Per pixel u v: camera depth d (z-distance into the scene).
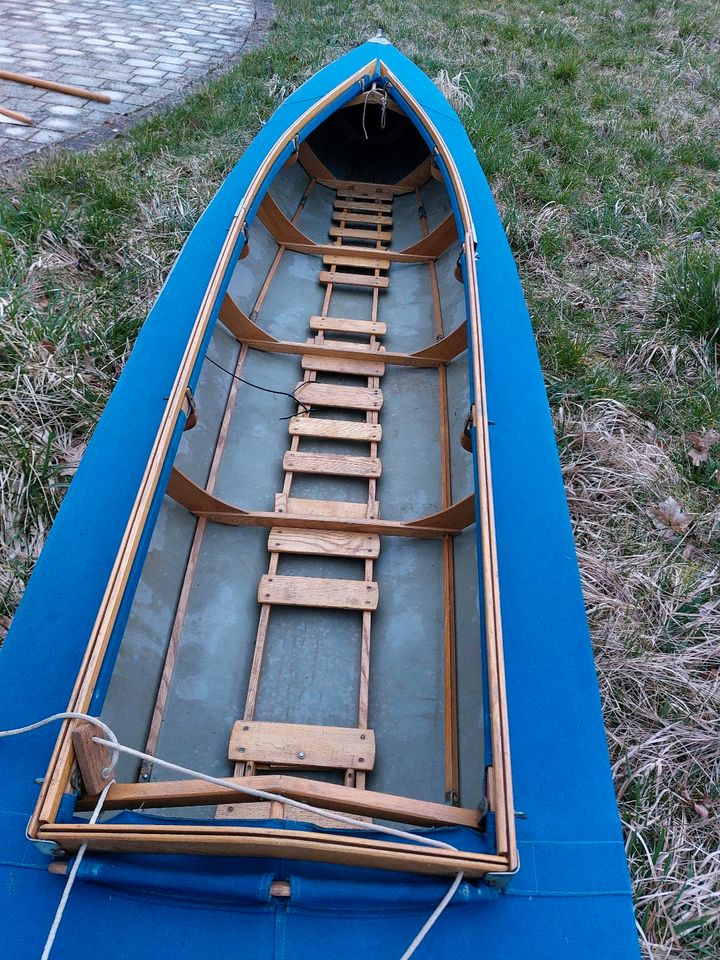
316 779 2.02
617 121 6.28
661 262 4.64
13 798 1.56
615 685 2.51
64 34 6.94
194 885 1.37
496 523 2.27
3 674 1.79
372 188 4.73
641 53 7.96
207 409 2.88
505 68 6.91
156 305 3.01
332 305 3.84
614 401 3.55
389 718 2.16
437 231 3.90
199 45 7.07
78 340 3.34
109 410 2.53
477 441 2.16
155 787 1.62
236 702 2.19
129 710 1.97
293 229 3.97
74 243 3.92
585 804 1.66
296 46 6.84
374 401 3.18
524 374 2.82
